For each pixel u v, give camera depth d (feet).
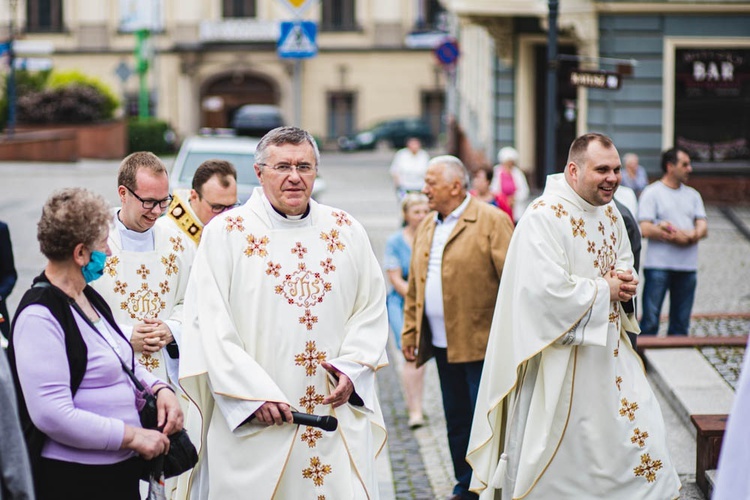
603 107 72.28
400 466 26.45
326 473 17.21
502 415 20.34
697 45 71.36
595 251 19.34
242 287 17.21
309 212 17.71
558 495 19.15
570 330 18.62
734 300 43.52
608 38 71.46
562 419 19.02
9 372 12.91
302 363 17.22
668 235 32.71
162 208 19.27
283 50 44.98
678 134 72.43
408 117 180.96
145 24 177.27
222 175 21.24
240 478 16.94
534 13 72.69
